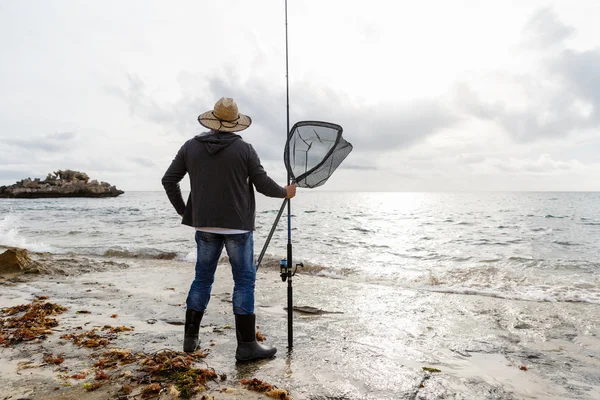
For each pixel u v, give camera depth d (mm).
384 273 7449
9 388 2232
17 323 3512
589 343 3441
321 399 2199
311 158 2996
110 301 4656
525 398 2355
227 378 2447
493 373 2736
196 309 2844
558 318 4184
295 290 5477
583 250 12117
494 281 6762
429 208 48750
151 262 8312
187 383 2246
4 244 11414
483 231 18891
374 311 4402
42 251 10109
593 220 26141
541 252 11625
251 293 2797
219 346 3068
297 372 2578
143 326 3592
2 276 6090
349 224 23234
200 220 2662
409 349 3176
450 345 3316
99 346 2977
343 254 10953
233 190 2646
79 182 103375
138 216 29688
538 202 69125
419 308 4551
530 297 5359
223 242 2836
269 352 2840
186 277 6387
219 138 2648
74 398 2105
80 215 30734
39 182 100750
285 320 3988
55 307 4145
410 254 11102
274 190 2777
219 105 2668
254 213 2820
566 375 2740
